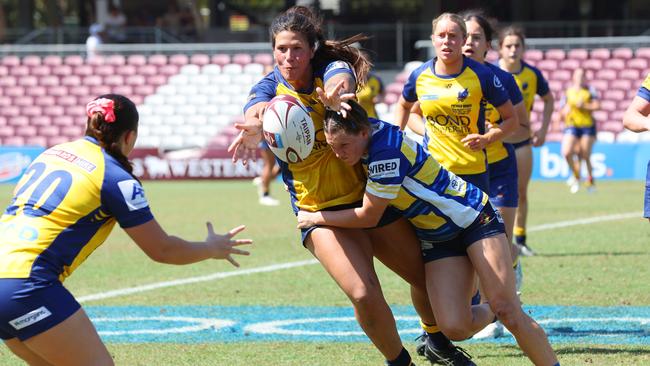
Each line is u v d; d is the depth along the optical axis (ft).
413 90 89.25
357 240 68.74
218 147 299.17
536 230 161.68
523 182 123.13
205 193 248.73
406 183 65.41
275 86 69.26
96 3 385.29
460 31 83.92
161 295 109.09
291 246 148.25
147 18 386.93
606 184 258.37
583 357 75.61
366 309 65.82
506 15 359.46
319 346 81.97
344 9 364.17
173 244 58.34
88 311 100.12
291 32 65.16
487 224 66.18
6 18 407.64
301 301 103.91
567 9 358.43
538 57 319.27
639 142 274.36
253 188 264.31
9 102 333.42
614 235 153.48
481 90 84.89
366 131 63.82
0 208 208.03
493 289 64.64
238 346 82.53
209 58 337.52
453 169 87.15
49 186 55.98
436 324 73.97
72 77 336.49
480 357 77.71
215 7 378.53
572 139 228.84
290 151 66.33
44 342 54.70
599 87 311.47
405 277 72.38
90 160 56.70
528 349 64.64
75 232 55.67
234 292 110.11
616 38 309.42
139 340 85.56
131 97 331.77
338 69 65.05
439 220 66.03
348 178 68.23
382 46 327.88
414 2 359.87
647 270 118.83
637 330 85.97
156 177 294.25
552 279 113.60
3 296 53.67
